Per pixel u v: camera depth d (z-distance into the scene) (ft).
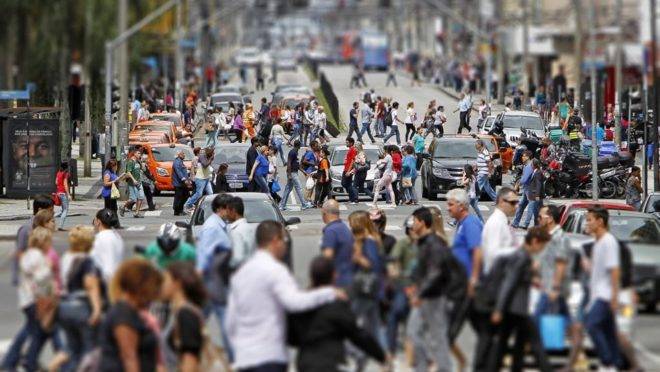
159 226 286.25
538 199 282.56
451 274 127.44
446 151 356.59
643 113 415.23
